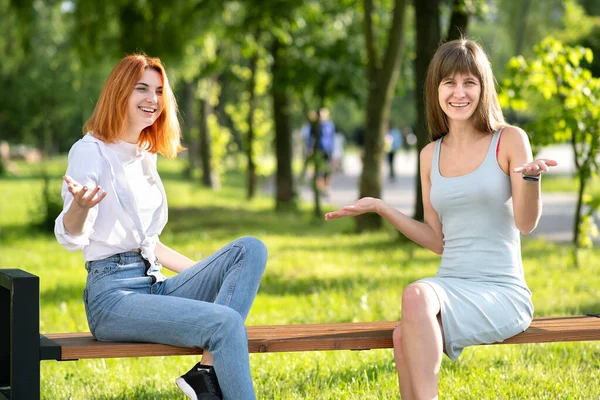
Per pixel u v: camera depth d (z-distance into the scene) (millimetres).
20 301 5230
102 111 5777
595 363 7816
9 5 23750
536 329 6031
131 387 7348
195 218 23656
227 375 5348
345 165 67125
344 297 11109
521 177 5871
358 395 6867
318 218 23656
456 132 6195
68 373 7797
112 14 22578
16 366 5250
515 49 36844
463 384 7168
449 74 6090
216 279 5844
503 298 5859
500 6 36812
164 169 54594
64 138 65812
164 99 5965
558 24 36781
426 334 5484
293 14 21234
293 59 22031
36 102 48938
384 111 19375
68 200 5391
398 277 12852
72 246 5336
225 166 40406
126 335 5551
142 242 5785
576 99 12703
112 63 23438
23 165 59219
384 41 22672
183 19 22266
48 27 40844
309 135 29609
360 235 19344
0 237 19516
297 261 14805
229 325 5355
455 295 5742
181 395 7012
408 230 6344
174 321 5414
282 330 5961
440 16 17359
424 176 6426
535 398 6746
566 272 13266
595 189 32094
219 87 39344
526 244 17391
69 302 11422
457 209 6066
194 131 39188
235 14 23422
